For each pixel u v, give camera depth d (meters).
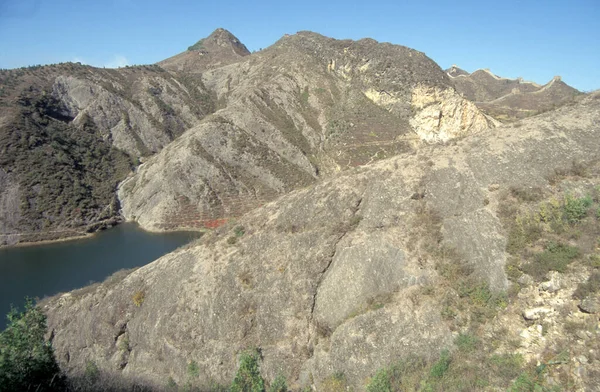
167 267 24.59
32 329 13.51
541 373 12.58
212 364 19.39
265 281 21.20
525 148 21.58
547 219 17.48
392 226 20.75
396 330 16.50
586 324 13.05
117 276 26.36
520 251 16.92
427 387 13.48
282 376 17.06
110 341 22.58
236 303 20.77
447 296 16.73
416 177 22.78
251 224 25.30
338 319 18.47
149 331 21.81
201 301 21.42
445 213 20.36
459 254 18.23
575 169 19.39
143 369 21.17
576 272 14.75
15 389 11.62
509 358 13.61
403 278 18.25
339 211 22.94
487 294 16.14
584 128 21.50
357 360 16.41
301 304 19.81
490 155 22.05
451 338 15.48
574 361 12.33
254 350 18.81
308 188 26.52
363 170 25.36
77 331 23.69
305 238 22.27
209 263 23.30
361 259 19.66
